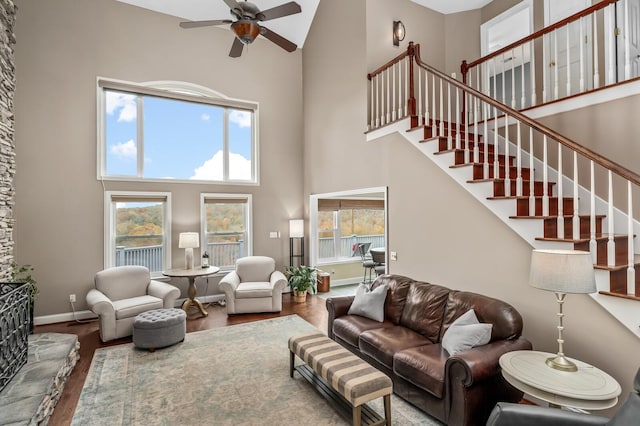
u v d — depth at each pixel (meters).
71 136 4.87
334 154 5.73
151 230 5.51
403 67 5.20
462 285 3.54
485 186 3.28
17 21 4.55
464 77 4.96
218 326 4.58
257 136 6.37
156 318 3.82
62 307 4.80
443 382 2.33
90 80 5.00
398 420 2.49
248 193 6.27
